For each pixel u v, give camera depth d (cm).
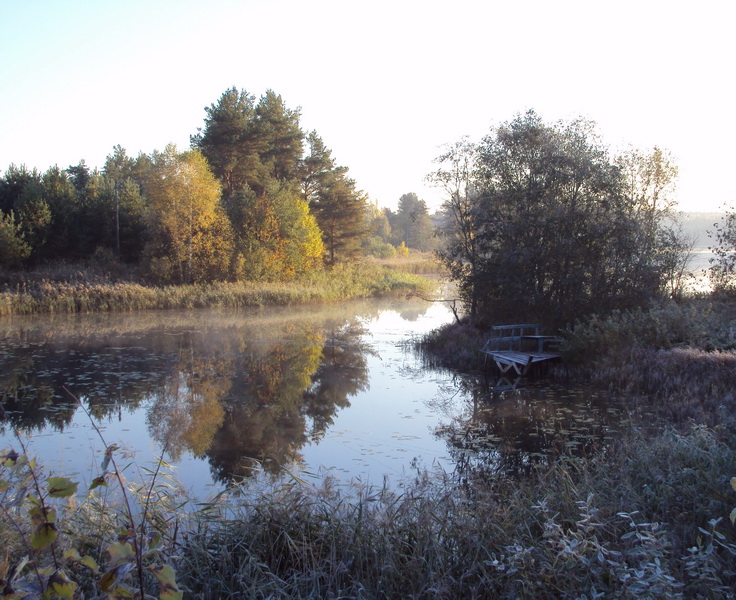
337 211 5034
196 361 1702
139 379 1455
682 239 2105
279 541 477
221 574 435
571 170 1720
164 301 3128
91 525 470
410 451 905
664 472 566
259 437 991
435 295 4281
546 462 819
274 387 1388
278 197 4178
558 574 365
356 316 2992
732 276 2022
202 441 967
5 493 346
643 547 366
